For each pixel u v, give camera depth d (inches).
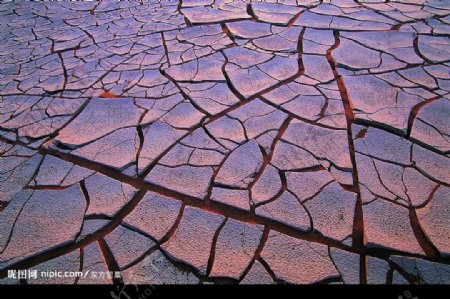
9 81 49.9
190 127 38.2
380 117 37.2
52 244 27.8
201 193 30.8
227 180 31.8
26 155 36.7
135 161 34.6
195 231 27.8
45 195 31.9
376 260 25.0
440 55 46.4
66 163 35.2
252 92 42.5
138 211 29.7
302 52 49.4
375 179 30.8
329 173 31.7
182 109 40.9
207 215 28.9
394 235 26.4
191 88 44.3
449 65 44.4
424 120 36.3
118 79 47.6
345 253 25.6
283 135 36.1
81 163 35.0
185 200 30.3
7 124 41.2
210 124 38.4
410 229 26.7
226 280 24.6
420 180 30.4
